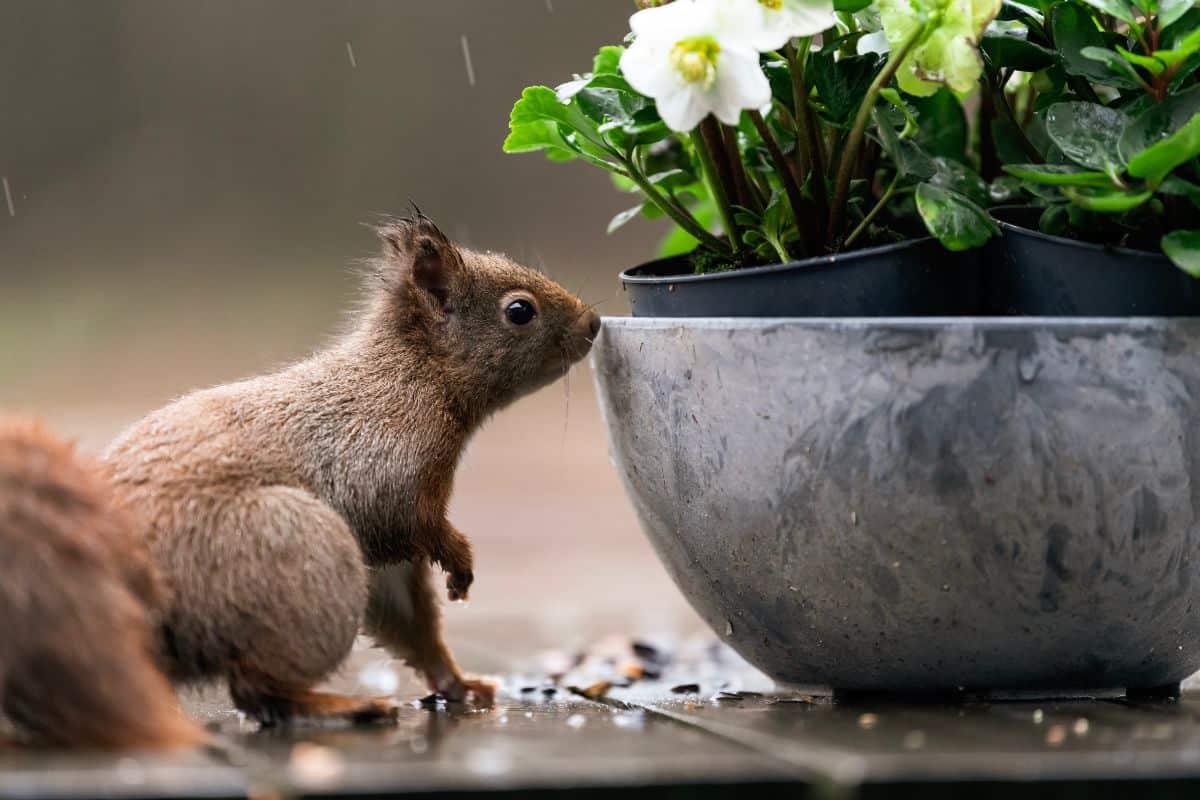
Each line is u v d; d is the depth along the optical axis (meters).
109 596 1.61
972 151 1.82
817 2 1.69
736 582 1.70
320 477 1.72
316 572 1.67
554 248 4.68
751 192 1.76
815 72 1.73
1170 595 1.68
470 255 1.80
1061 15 1.72
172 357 3.87
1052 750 1.61
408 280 1.77
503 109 4.88
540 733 1.66
